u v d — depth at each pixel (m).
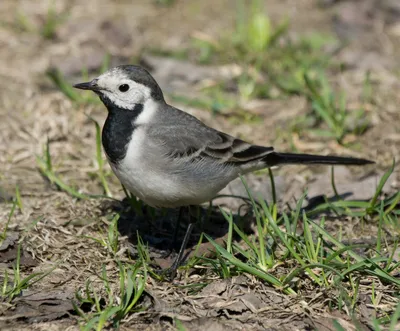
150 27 18.12
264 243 10.03
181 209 10.70
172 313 8.66
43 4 18.92
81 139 13.55
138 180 9.76
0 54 16.59
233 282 9.24
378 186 11.02
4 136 13.46
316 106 13.91
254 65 16.44
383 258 9.33
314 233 10.66
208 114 14.63
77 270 9.64
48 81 15.62
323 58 16.45
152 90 9.95
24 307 8.70
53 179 11.80
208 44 17.05
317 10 19.17
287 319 8.68
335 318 8.66
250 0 19.70
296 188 12.20
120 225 10.97
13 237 10.20
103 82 9.80
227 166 10.22
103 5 19.12
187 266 9.61
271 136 13.95
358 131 13.91
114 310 8.30
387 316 8.63
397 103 14.85
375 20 18.50
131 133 9.74
